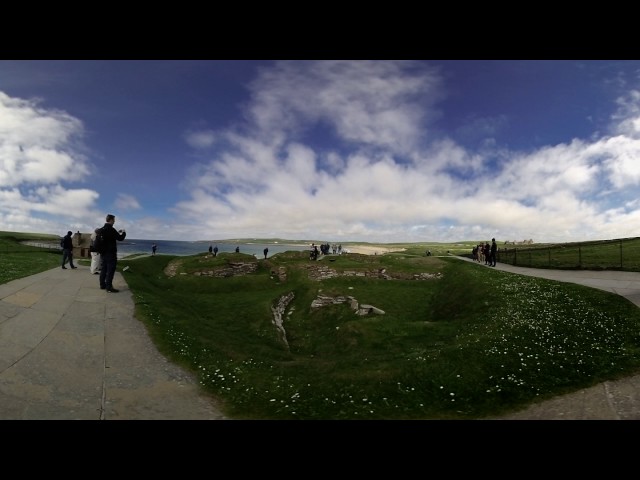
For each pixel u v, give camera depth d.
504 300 25.62
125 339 15.90
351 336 25.61
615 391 11.95
